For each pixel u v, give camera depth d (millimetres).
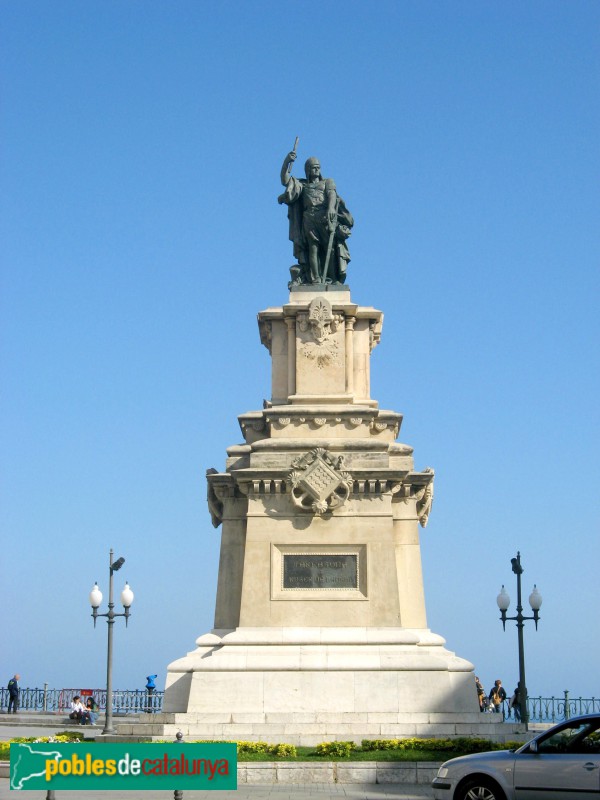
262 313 45094
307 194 46500
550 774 25250
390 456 43406
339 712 39500
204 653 41688
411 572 43094
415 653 40562
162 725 38562
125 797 30516
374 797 30547
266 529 42125
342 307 44656
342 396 44062
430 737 37875
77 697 54250
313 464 42031
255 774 33500
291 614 41406
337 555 41938
